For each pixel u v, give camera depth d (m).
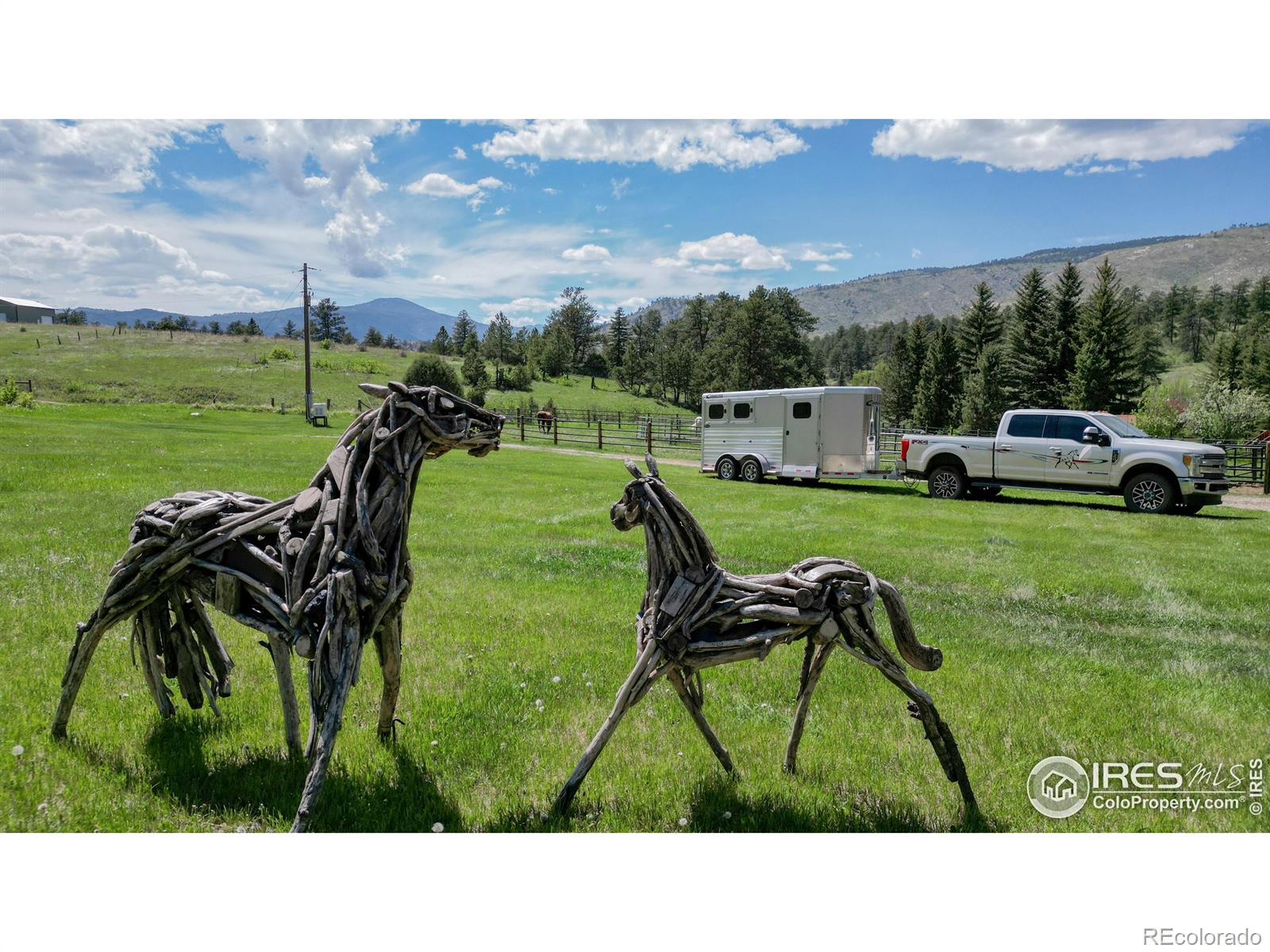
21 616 6.19
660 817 3.79
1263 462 22.53
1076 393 54.34
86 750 4.13
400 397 3.75
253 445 25.47
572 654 6.03
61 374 67.00
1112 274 54.44
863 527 13.38
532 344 118.25
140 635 4.34
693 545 3.84
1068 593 8.79
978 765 4.39
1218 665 6.43
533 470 22.97
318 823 3.60
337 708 3.38
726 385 85.94
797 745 4.21
